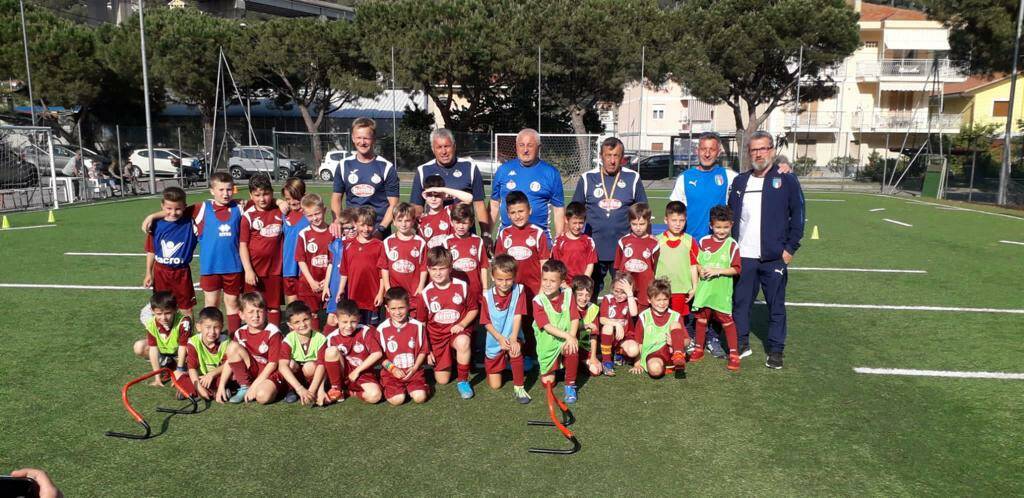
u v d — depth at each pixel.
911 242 11.76
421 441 4.02
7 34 25.64
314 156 28.92
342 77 28.66
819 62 27.17
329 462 3.75
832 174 33.81
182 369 4.86
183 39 28.12
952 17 20.66
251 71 29.20
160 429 4.17
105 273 8.79
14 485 1.77
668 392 4.82
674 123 42.84
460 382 4.81
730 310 5.32
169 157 26.64
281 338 4.66
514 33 26.66
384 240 5.45
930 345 5.90
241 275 5.92
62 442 3.98
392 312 4.48
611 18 26.34
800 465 3.72
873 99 37.44
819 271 9.23
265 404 4.59
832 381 5.02
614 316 5.15
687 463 3.74
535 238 5.31
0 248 10.73
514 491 3.43
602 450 3.89
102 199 19.08
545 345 4.73
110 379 5.02
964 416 4.38
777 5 26.52
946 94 36.59
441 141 5.62
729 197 5.48
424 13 26.75
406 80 27.19
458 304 4.80
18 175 20.20
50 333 6.12
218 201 5.77
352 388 4.66
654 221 14.98
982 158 26.12
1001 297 7.68
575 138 26.64
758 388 4.89
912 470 3.67
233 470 3.65
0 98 28.02
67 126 31.81
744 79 29.05
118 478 3.56
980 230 13.26
